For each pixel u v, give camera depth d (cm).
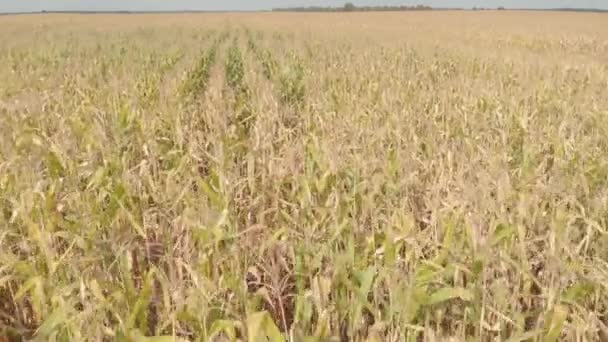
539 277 302
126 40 1984
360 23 4441
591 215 329
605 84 1029
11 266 278
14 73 1052
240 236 328
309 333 254
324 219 336
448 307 273
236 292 258
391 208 349
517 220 313
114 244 292
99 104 738
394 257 263
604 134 596
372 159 424
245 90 915
